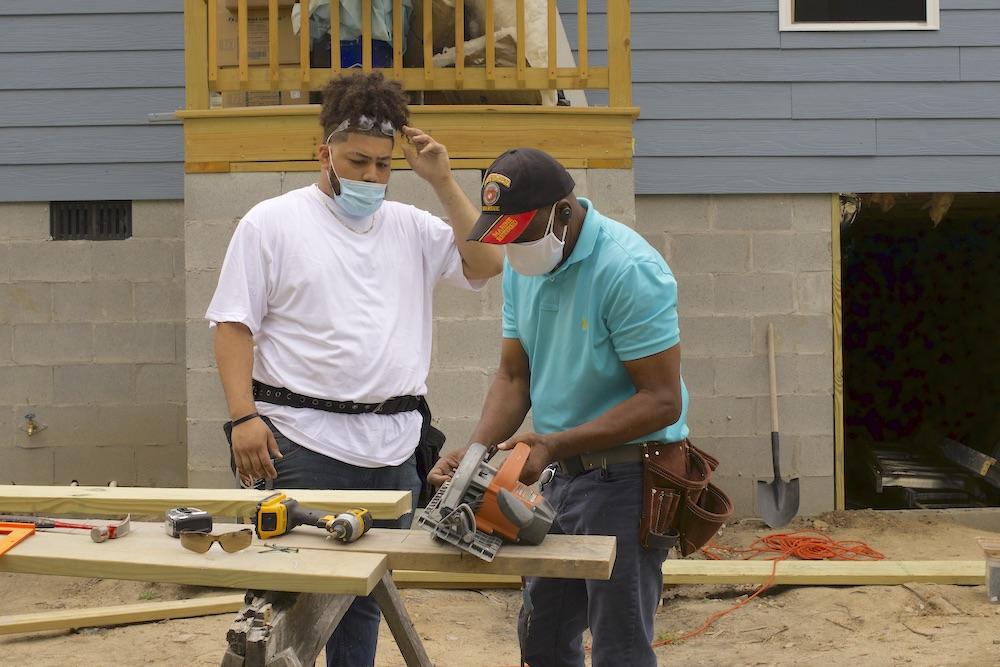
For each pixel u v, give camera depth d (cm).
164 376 879
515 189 314
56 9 872
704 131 896
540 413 369
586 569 262
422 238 410
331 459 379
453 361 738
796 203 906
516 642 589
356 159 373
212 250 720
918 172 900
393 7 709
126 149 874
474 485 273
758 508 883
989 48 901
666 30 892
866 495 1148
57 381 877
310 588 249
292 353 380
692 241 903
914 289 1379
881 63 898
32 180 874
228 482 723
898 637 575
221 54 743
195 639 582
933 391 1362
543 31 746
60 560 263
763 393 902
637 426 327
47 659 552
